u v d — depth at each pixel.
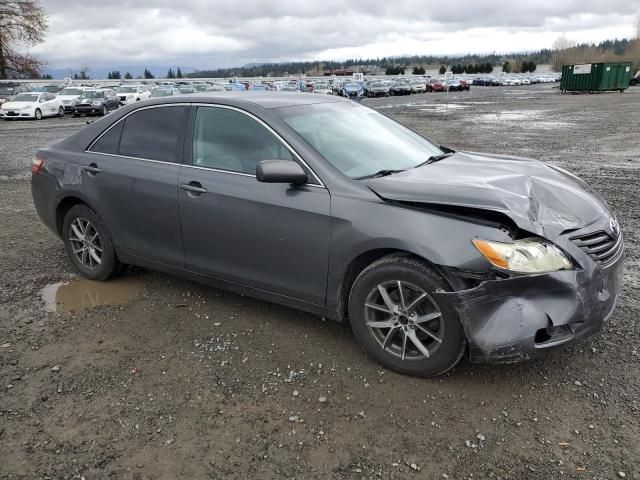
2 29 48.88
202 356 3.45
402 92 57.78
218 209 3.66
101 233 4.50
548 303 2.76
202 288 4.50
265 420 2.82
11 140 17.28
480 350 2.83
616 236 3.20
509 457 2.53
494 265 2.74
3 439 2.71
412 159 3.86
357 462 2.53
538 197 3.15
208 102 3.89
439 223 2.90
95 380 3.21
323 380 3.16
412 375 3.15
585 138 15.23
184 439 2.70
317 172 3.32
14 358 3.46
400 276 3.03
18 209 7.42
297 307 3.56
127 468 2.51
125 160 4.24
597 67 51.50
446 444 2.62
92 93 32.19
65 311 4.13
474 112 27.72
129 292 4.46
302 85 58.91
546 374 3.15
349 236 3.13
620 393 2.96
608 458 2.51
